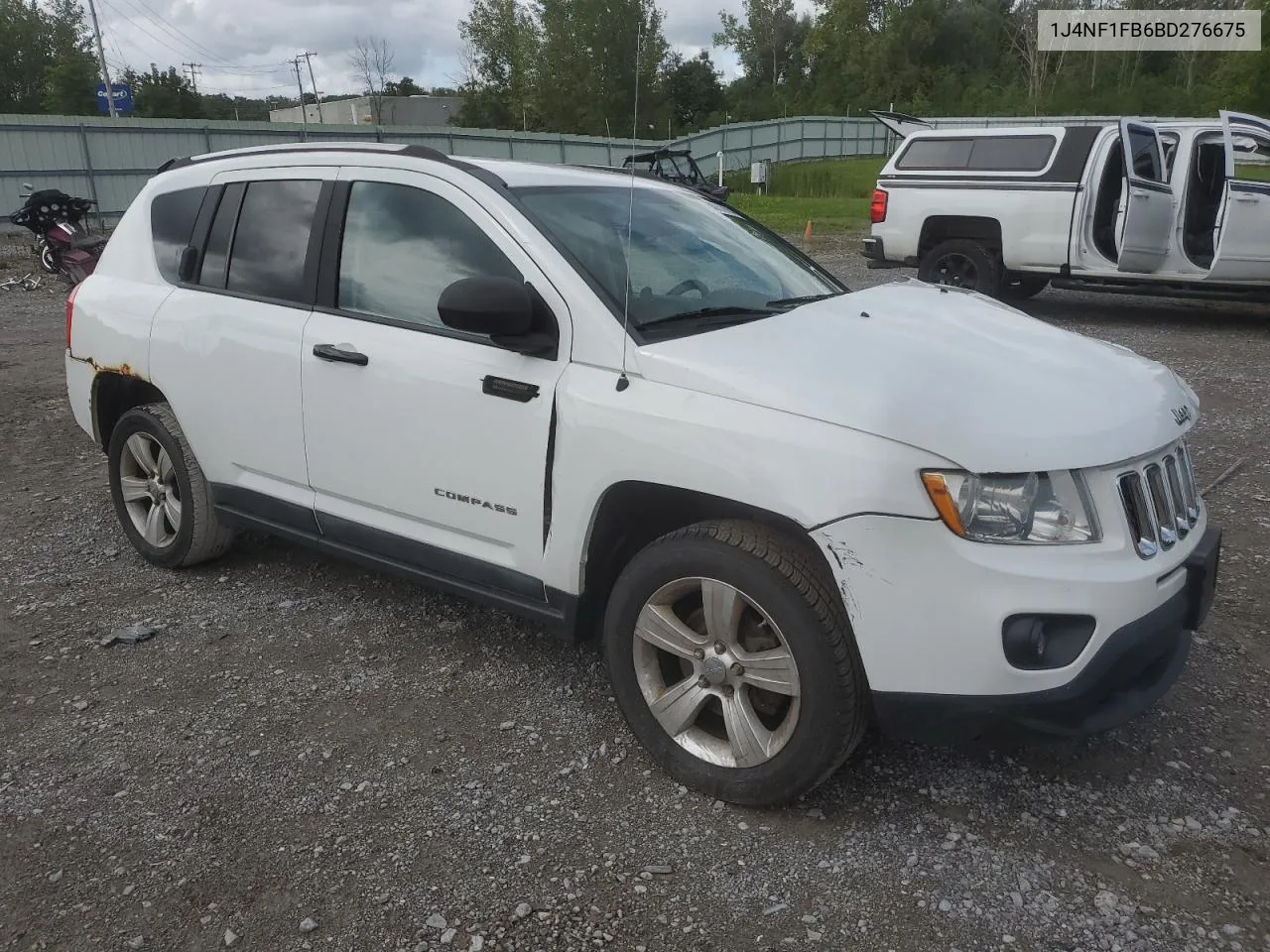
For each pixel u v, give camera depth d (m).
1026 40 56.09
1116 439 2.68
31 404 7.86
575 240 3.34
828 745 2.73
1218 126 10.39
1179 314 11.83
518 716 3.44
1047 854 2.73
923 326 3.29
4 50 63.62
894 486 2.53
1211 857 2.71
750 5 70.12
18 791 3.04
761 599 2.74
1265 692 3.53
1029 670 2.53
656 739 3.07
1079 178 10.45
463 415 3.32
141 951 2.44
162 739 3.31
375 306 3.66
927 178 11.62
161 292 4.39
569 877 2.67
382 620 4.17
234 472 4.20
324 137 25.70
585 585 3.20
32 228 14.56
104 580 4.58
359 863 2.73
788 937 2.45
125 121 22.83
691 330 3.13
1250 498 5.48
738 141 36.88
